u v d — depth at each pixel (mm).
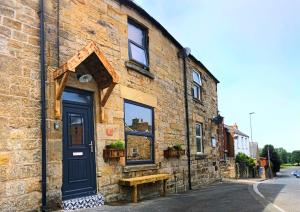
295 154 123125
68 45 7562
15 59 6316
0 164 5801
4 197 5797
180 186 12266
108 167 8344
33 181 6312
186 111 13500
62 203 6852
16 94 6234
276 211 7215
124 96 9258
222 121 18688
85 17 8164
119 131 8883
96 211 6879
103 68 7789
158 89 11281
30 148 6340
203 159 15188
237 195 10000
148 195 9891
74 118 7648
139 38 10719
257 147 48969
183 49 13562
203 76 16281
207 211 7246
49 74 6957
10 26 6320
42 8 6938
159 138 11062
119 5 9484
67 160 7332
